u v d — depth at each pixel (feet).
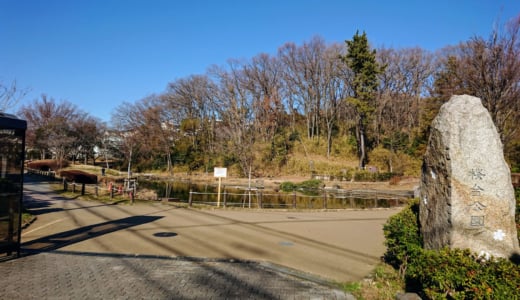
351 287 16.76
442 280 12.42
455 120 16.01
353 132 150.41
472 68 62.18
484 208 15.38
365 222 39.88
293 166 129.08
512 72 57.26
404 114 139.13
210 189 91.09
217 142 146.82
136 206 47.98
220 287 16.33
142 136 152.15
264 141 136.98
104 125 166.61
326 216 44.62
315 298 15.30
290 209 49.32
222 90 150.00
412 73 140.46
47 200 51.65
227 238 28.25
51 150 149.38
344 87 146.61
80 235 27.55
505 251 15.14
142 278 17.26
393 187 96.89
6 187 20.18
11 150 20.35
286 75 154.61
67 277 17.12
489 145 15.85
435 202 16.56
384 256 22.84
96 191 57.98
